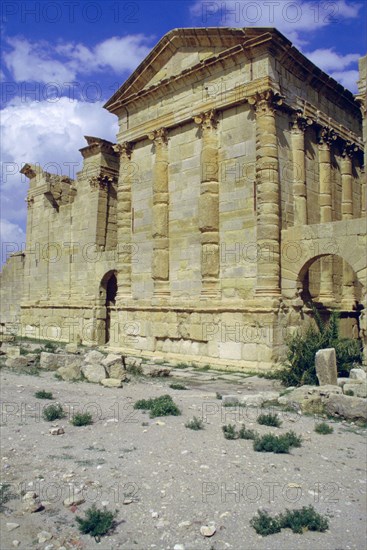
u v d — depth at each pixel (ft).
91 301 107.65
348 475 28.25
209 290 75.72
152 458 30.25
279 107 72.54
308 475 27.99
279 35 69.67
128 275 92.32
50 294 121.29
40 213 127.13
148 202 90.02
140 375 63.98
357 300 87.40
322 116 81.82
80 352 84.99
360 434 36.76
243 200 73.56
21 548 20.27
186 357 78.38
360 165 94.84
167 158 85.81
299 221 74.18
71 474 27.58
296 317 70.18
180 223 83.05
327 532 21.84
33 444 33.12
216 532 21.58
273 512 23.41
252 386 57.93
